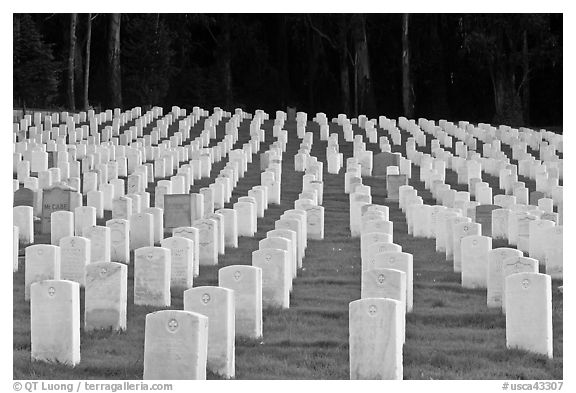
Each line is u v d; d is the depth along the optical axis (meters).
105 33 89.19
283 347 21.19
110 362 19.67
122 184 42.62
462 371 19.70
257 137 63.09
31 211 34.00
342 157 58.44
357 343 18.28
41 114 72.56
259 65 94.88
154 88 87.44
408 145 60.19
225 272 21.75
